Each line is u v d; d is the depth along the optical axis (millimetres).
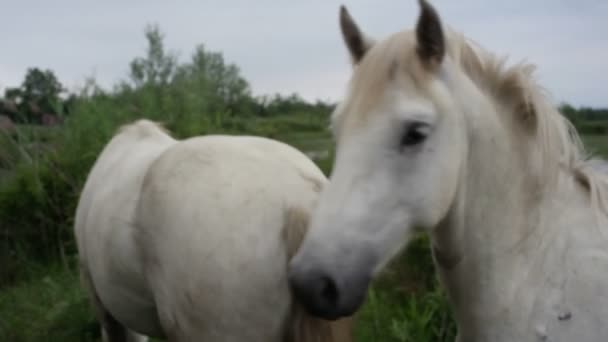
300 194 2051
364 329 3855
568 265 1883
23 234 5930
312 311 1672
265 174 2088
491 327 1952
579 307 1838
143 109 6504
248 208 2002
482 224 1923
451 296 2053
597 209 1935
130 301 2453
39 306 4805
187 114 6559
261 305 1957
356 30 2008
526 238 1931
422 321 3637
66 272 5277
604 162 2096
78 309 4461
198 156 2174
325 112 9930
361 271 1659
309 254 1652
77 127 6172
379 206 1683
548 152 1929
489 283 1946
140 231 2203
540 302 1884
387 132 1680
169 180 2141
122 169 2643
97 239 2520
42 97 7453
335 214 1672
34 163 6230
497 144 1886
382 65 1737
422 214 1729
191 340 2070
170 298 2107
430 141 1696
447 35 1901
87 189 2953
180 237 2031
